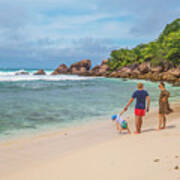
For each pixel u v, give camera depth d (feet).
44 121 32.76
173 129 22.95
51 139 23.18
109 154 15.30
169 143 16.85
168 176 10.91
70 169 13.14
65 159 15.52
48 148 19.86
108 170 12.34
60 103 51.67
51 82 144.87
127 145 17.30
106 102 53.88
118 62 317.01
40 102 52.80
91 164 13.64
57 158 16.33
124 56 316.19
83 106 47.37
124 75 234.38
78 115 37.55
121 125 24.27
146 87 108.58
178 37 198.49
